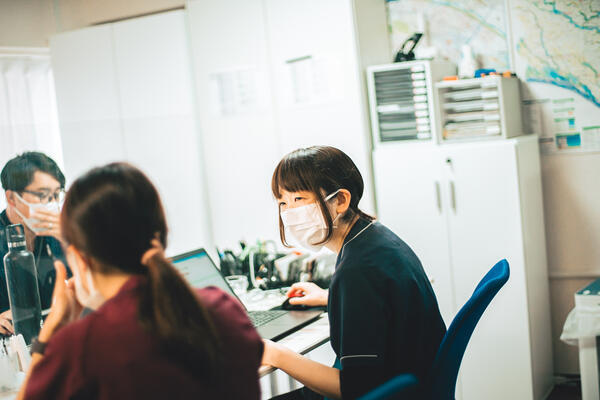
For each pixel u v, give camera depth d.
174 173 3.73
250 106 3.48
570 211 3.30
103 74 3.82
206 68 3.56
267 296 2.57
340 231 1.74
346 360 1.57
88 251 1.09
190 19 3.57
